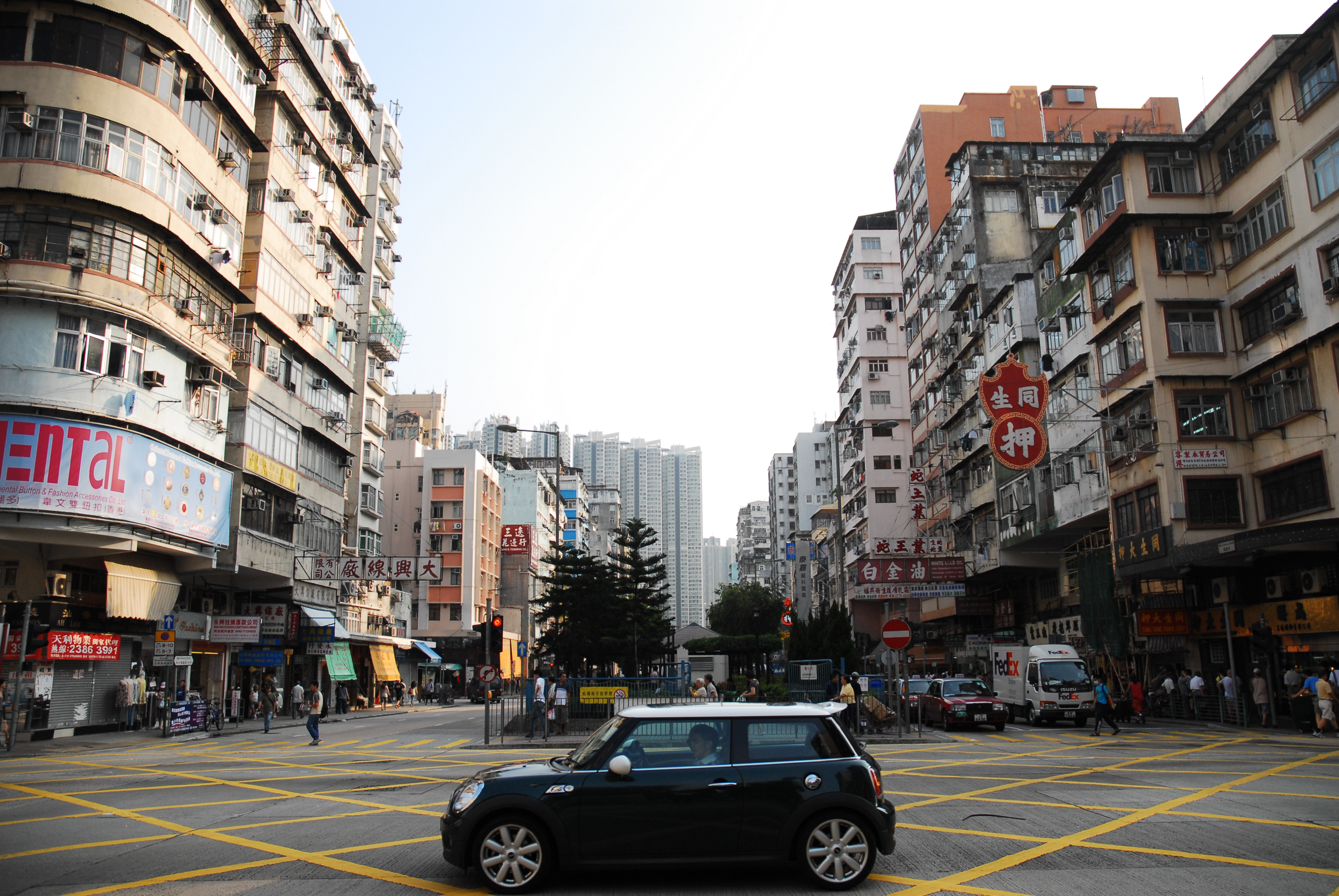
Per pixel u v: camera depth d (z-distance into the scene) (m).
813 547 83.19
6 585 21.77
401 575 33.62
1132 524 28.27
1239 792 11.94
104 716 24.48
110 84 22.42
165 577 25.53
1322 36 23.27
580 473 105.69
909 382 61.53
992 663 30.17
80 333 21.42
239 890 7.24
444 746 21.11
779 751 7.31
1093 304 30.77
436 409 78.38
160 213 23.47
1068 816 10.25
